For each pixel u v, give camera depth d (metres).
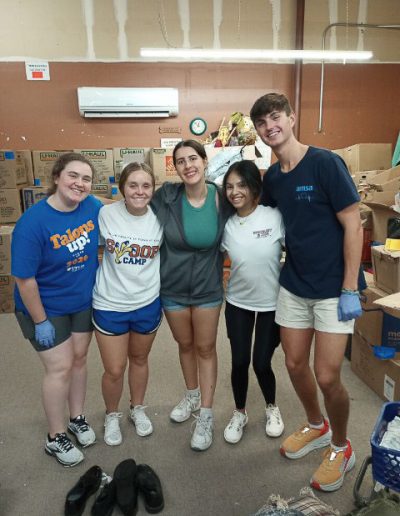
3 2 4.28
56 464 1.73
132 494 1.47
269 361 1.78
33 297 1.48
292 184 1.40
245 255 1.60
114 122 4.66
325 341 1.43
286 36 4.69
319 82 4.83
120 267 1.61
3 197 3.80
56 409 1.69
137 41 4.53
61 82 4.51
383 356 2.00
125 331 1.71
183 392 2.30
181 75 4.65
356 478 1.55
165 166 4.03
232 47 4.67
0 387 2.38
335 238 1.38
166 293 1.74
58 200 1.50
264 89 4.78
